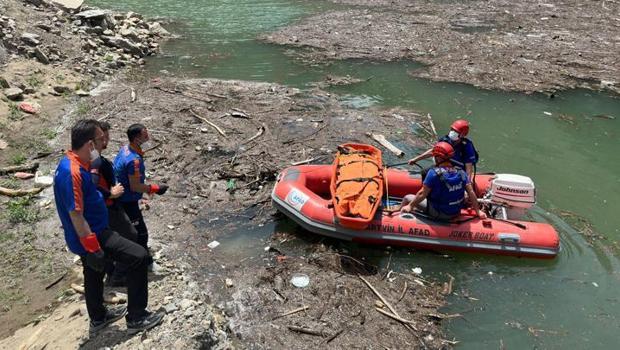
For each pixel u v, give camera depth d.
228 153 8.67
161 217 6.90
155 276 5.57
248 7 19.95
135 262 4.14
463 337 5.08
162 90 11.45
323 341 4.96
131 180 4.97
